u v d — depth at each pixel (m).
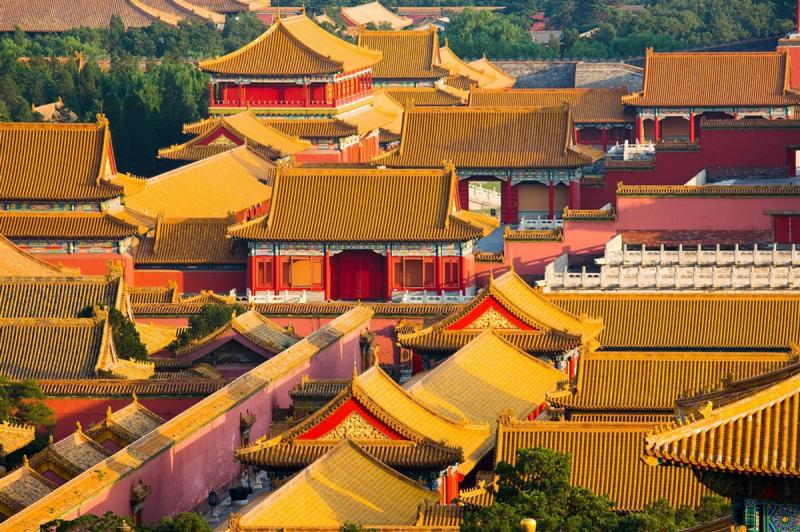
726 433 147.38
